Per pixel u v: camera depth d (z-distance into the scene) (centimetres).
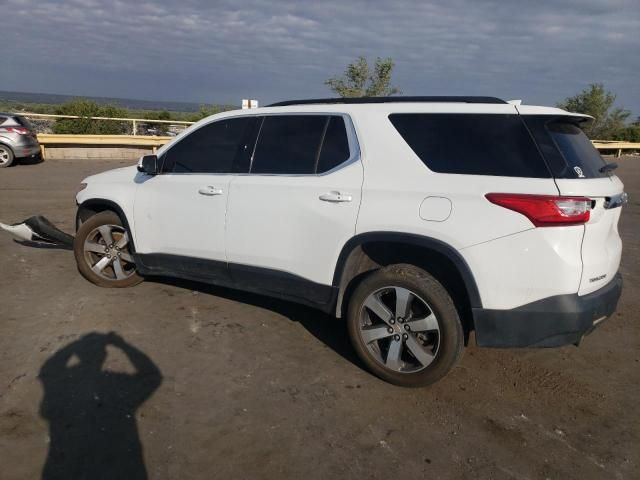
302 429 314
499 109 342
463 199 330
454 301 356
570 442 312
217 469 276
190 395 344
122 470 272
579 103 3541
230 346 418
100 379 357
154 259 483
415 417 331
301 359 402
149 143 1895
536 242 312
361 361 379
